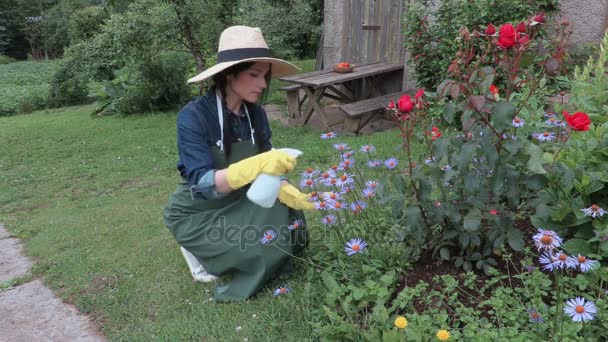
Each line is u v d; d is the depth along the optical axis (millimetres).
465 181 2084
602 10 5090
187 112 2508
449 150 2193
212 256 2605
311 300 2447
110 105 9672
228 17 9336
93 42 10461
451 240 2422
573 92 3434
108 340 2516
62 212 4582
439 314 2086
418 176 2229
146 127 7957
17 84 17234
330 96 8031
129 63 8750
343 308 2221
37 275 3336
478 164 2213
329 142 5723
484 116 2021
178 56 9516
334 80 6539
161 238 3678
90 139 7398
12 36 28453
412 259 2523
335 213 3080
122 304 2785
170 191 4871
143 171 5656
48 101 12312
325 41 9039
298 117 7277
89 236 3885
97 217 4293
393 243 2582
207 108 2547
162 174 5484
